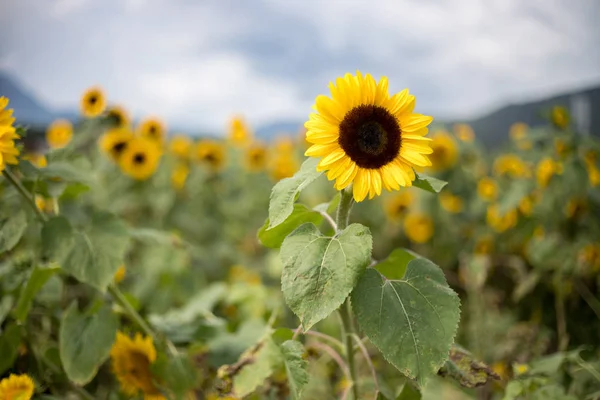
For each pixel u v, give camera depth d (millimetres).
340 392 1197
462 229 2164
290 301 644
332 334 1371
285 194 697
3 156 797
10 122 806
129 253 1988
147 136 2346
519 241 1795
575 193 1606
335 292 635
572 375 1010
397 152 693
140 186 2301
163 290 1658
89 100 1771
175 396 997
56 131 1994
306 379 749
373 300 660
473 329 1569
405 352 639
